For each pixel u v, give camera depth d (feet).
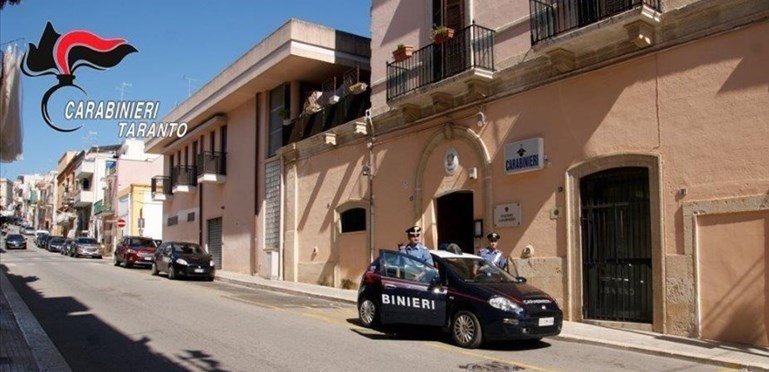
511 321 31.35
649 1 37.37
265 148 86.74
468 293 33.17
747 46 33.68
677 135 36.45
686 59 36.35
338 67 77.36
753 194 32.96
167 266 80.89
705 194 34.99
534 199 44.52
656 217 37.24
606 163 39.96
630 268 39.04
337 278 67.21
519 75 46.06
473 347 32.53
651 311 37.68
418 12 56.75
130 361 28.76
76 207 240.94
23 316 41.75
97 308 46.73
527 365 28.58
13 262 109.70
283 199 79.97
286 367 27.61
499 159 47.32
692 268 35.37
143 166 181.98
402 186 57.77
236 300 54.60
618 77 39.78
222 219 100.12
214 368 27.40
